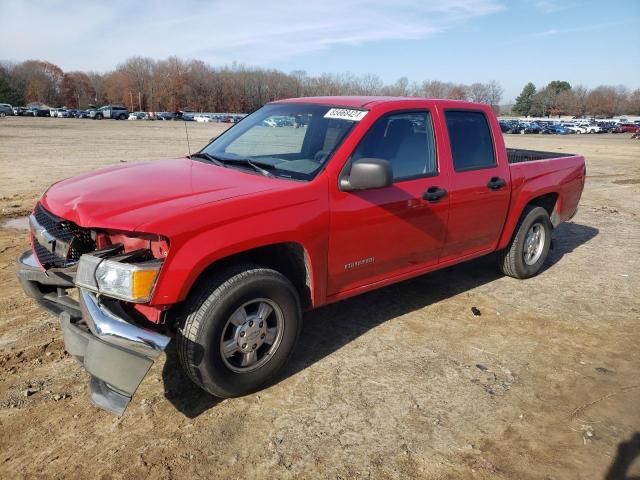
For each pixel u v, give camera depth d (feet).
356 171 10.59
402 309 15.35
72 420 9.75
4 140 82.58
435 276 18.47
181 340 9.55
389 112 12.60
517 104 470.80
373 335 13.57
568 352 13.16
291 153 12.48
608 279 18.79
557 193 18.58
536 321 14.93
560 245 23.41
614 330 14.55
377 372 11.78
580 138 166.71
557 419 10.37
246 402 10.51
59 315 10.05
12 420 9.66
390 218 12.32
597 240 24.53
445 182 13.75
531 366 12.39
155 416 9.96
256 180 11.05
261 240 9.91
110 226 8.96
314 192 10.88
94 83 426.10
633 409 10.81
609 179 49.44
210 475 8.53
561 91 462.19
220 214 9.47
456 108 14.56
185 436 9.42
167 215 9.04
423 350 12.91
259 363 10.55
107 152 66.03
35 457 8.78
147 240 9.17
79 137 95.71
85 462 8.71
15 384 10.77
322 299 11.66
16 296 15.11
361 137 11.86
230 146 13.71
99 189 10.49
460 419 10.23
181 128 152.46
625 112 444.55
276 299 10.42
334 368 11.87
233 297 9.65
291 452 9.12
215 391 10.03
